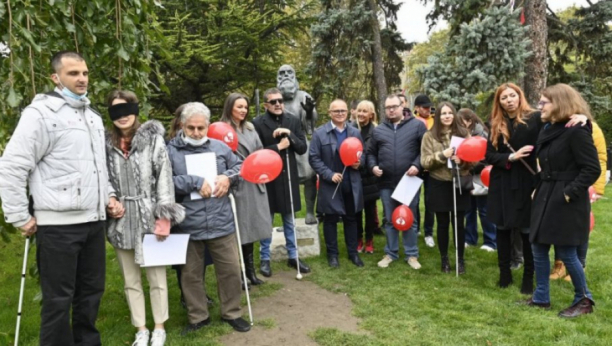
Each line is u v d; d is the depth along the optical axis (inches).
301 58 688.4
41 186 90.3
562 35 404.2
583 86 394.9
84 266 99.0
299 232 186.4
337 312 132.2
